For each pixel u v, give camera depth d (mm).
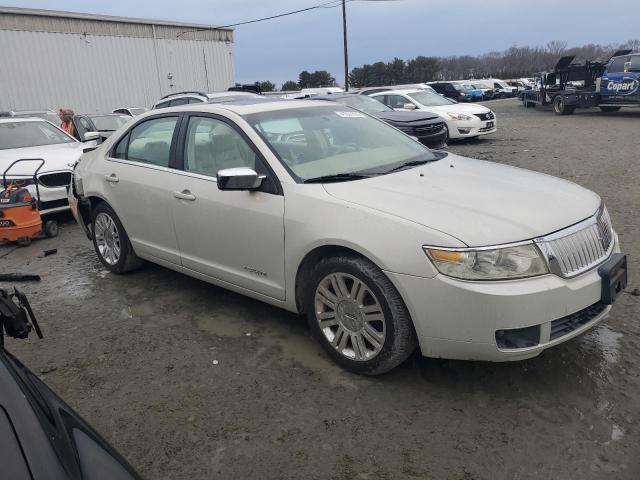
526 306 2723
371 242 3002
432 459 2584
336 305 3309
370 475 2504
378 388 3166
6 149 8047
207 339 3873
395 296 2990
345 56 35031
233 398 3145
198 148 4133
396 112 12328
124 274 5297
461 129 13867
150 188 4414
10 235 6344
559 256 2865
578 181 8367
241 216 3686
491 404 2965
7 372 1689
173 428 2910
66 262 5852
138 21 26391
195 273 4285
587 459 2525
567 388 3066
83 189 5246
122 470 1572
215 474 2566
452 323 2820
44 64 23594
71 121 12109
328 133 4164
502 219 2936
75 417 1765
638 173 8742
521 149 12422
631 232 5668
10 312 2299
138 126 4777
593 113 21875
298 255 3381
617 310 3957
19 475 1351
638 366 3238
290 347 3697
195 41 29016
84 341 3945
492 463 2537
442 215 2969
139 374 3459
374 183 3445
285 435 2805
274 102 4383
